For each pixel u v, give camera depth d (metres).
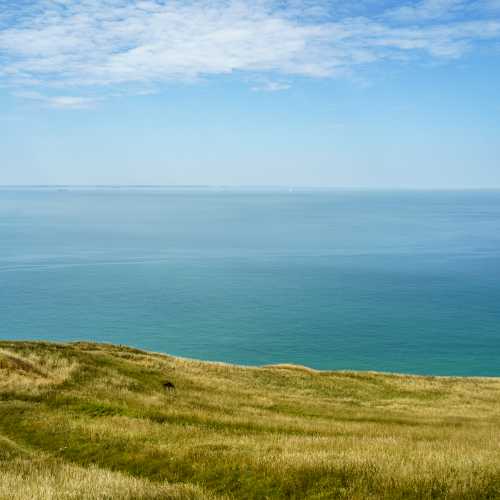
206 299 123.00
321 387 42.44
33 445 20.08
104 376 33.22
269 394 37.22
